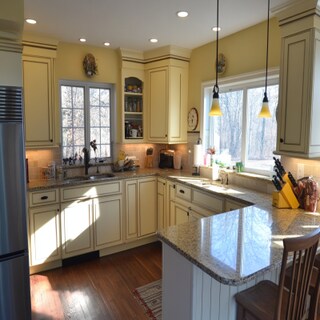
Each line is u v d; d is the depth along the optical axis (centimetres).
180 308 160
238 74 300
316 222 188
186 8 240
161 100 373
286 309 134
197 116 366
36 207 291
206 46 345
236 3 229
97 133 387
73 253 316
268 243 155
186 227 180
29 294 213
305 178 224
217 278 121
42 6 236
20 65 202
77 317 228
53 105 322
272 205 227
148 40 331
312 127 201
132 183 354
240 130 320
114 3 230
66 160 362
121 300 251
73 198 312
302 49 201
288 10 206
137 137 396
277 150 225
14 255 205
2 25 186
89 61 352
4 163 195
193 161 367
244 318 153
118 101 385
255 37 281
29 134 309
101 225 333
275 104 277
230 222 189
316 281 147
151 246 371
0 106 193
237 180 302
